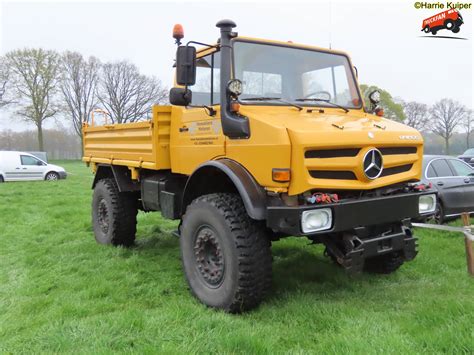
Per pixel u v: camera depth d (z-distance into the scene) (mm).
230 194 3799
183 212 4332
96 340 3045
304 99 4203
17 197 12383
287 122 3402
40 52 39500
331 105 4289
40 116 39875
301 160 3180
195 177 4070
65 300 3980
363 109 4586
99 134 6344
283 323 3385
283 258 5293
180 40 4285
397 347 2764
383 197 3504
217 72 4086
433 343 2812
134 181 5754
